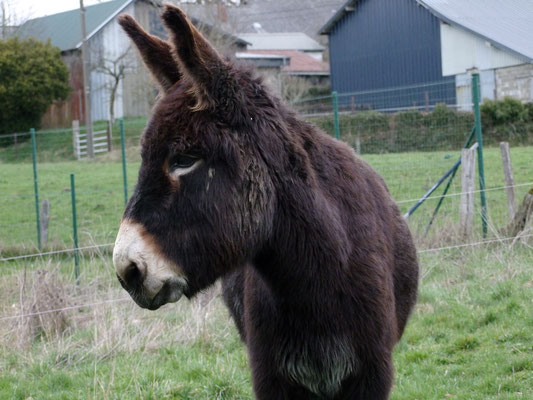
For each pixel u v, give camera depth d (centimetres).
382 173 1420
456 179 1323
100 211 1627
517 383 466
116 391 513
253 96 271
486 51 2928
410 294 382
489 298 666
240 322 372
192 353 597
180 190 246
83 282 804
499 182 1320
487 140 2162
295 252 274
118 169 2316
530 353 517
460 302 670
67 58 3900
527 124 2167
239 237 255
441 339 590
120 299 699
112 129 2911
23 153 2953
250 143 258
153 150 248
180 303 720
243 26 5834
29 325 659
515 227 862
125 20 288
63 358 602
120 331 630
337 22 3575
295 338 290
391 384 304
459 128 1739
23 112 3419
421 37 3209
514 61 2822
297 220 271
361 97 3469
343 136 1870
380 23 3412
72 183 995
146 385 523
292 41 5847
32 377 566
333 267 280
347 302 287
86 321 699
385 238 323
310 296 281
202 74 246
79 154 2764
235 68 274
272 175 264
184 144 246
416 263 398
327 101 3553
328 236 277
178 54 244
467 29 2953
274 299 289
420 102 3070
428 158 1539
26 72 3381
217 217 249
